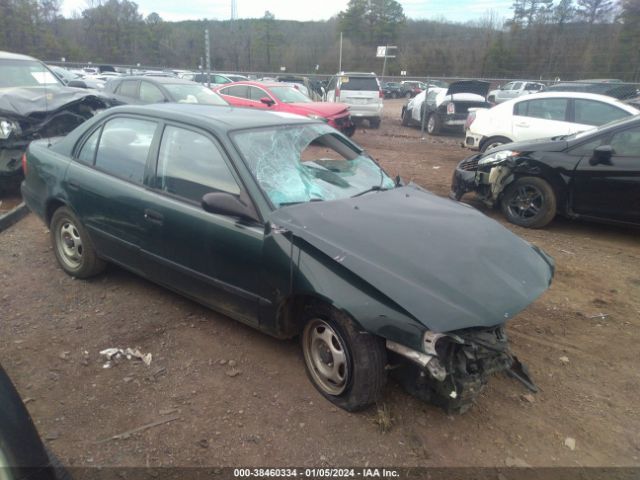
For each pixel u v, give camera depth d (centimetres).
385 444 264
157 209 348
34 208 455
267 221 297
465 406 274
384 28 5706
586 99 919
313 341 298
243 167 316
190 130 348
